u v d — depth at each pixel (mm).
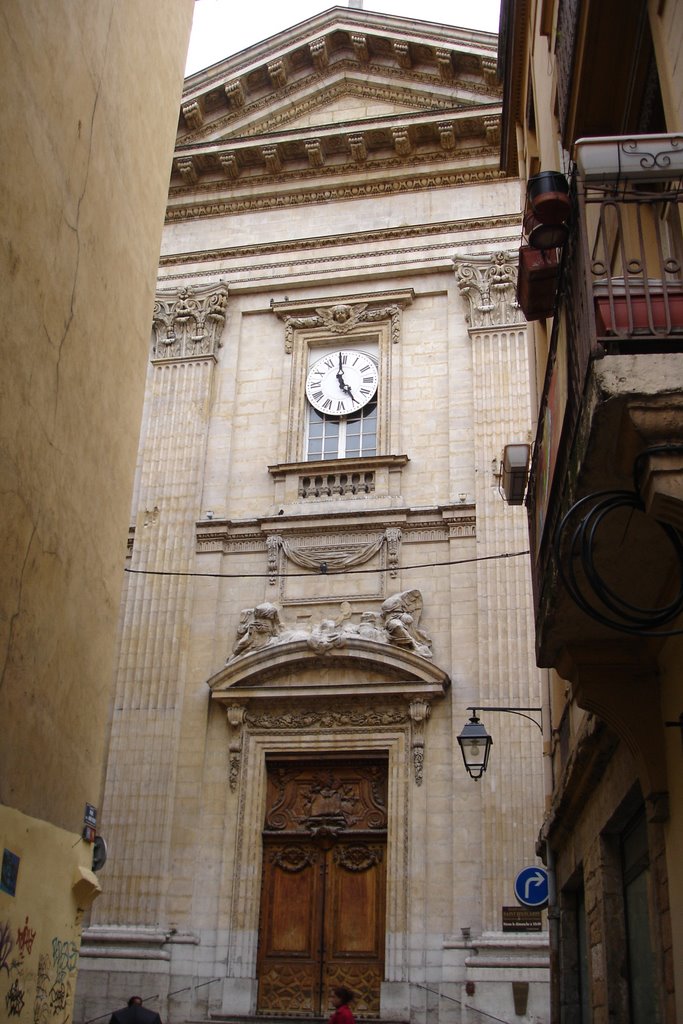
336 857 19234
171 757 19750
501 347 21922
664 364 5129
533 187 6312
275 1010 18406
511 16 14344
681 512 5004
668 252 7004
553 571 7016
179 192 25344
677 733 6953
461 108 23750
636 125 8312
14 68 7895
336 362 23000
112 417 10398
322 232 24297
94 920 18750
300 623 20484
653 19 6398
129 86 10852
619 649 7652
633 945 9273
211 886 18953
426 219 23844
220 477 22266
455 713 19266
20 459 8156
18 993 7957
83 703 9609
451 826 18594
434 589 20297
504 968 17312
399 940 18000
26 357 8219
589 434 5297
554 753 14367
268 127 26328
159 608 21000
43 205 8531
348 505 21172
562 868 13742
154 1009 17844
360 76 26094
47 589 8758
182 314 23750
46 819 8703
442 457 21500
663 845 7234
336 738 19500
